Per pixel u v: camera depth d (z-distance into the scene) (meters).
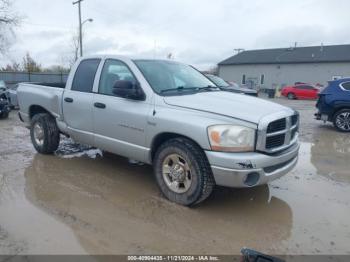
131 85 4.41
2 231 3.42
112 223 3.64
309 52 48.06
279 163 3.88
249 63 52.09
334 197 4.51
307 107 20.61
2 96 11.92
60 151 6.59
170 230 3.52
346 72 43.25
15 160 5.97
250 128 3.64
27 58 44.97
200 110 3.89
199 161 3.79
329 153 7.17
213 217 3.83
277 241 3.35
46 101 5.92
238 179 3.59
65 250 3.11
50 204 4.10
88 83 5.23
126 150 4.64
